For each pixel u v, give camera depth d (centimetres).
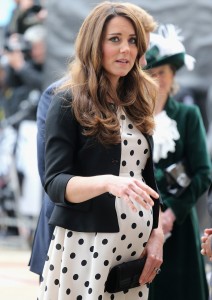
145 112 1284
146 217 1262
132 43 1259
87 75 1249
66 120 1230
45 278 1251
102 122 1216
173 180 1669
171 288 1666
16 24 3497
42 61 3244
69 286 1220
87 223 1218
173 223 1673
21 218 3167
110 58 1242
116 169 1236
